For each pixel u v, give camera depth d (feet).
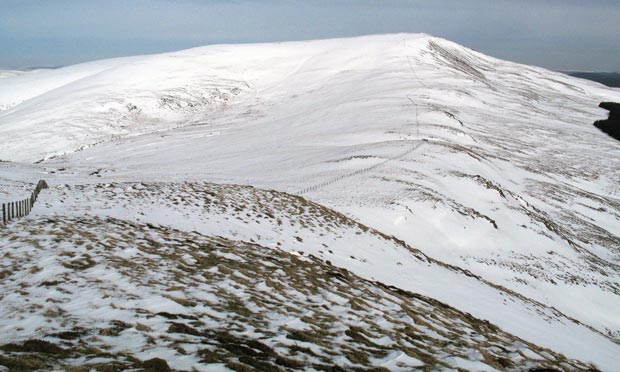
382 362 27.32
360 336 31.09
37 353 21.27
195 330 26.96
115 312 28.25
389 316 38.22
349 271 55.47
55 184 102.17
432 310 46.19
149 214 63.46
